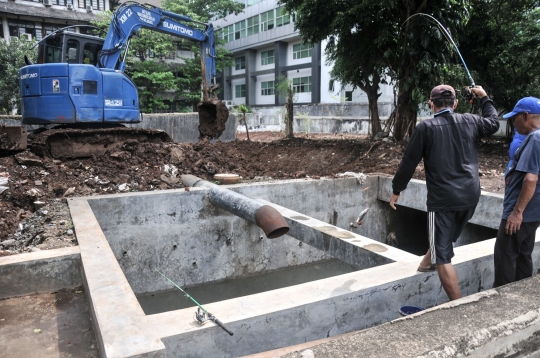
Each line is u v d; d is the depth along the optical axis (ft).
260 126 95.09
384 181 31.99
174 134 57.11
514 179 12.02
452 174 10.89
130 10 35.22
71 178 27.27
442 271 11.25
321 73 107.96
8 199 23.24
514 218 11.47
